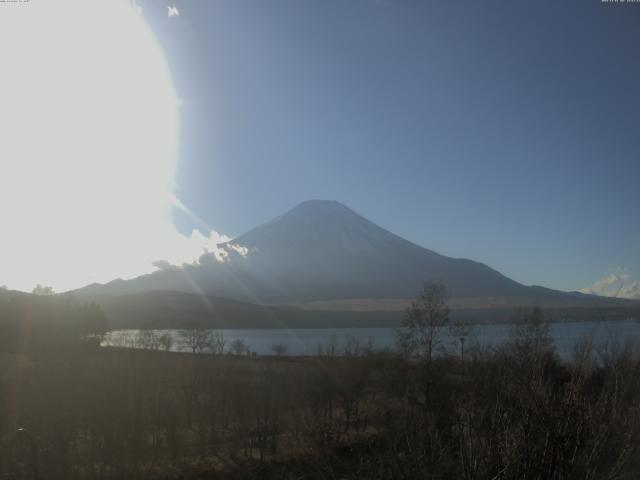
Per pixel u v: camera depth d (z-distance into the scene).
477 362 18.44
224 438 29.31
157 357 43.03
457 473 7.86
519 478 7.14
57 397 23.91
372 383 34.44
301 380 33.19
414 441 8.47
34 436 20.98
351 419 29.66
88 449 24.30
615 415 7.65
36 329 60.44
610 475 6.98
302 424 24.94
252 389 30.69
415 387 27.69
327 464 12.84
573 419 7.38
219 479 22.61
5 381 25.89
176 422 27.92
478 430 8.34
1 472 19.48
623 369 9.91
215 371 34.16
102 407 24.16
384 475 8.47
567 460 7.12
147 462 25.70
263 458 23.41
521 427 7.48
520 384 8.72
